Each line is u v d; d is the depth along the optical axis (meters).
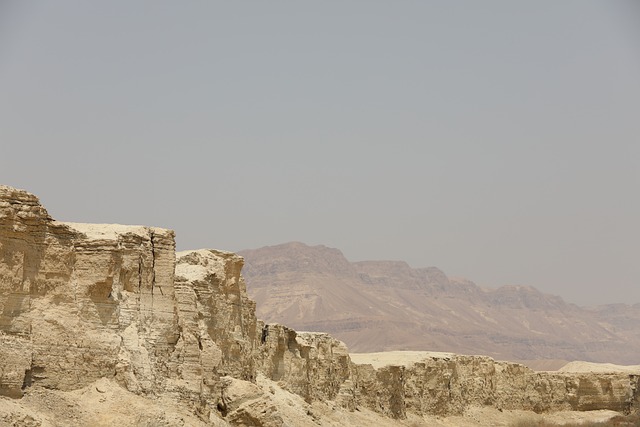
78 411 89.75
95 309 95.75
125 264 99.62
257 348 138.88
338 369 168.62
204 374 109.81
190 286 111.94
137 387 95.88
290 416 134.25
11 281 88.81
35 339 90.12
